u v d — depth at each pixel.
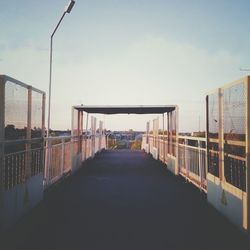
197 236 5.82
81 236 5.78
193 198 9.03
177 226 6.41
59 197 9.13
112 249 5.18
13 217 6.26
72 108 15.49
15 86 6.36
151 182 11.87
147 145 27.61
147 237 5.76
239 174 6.17
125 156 24.11
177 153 13.61
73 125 15.27
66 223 6.57
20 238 5.65
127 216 7.15
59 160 11.30
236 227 6.23
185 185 11.20
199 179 9.88
